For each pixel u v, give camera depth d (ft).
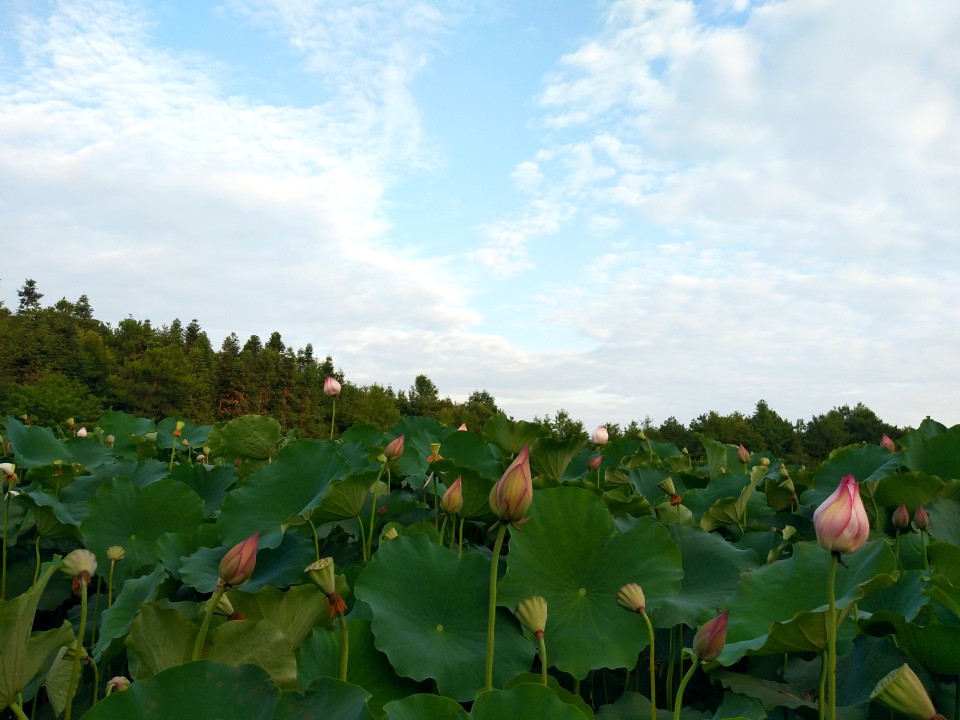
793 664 7.14
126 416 23.08
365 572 7.07
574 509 7.54
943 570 7.85
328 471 9.66
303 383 303.68
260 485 9.91
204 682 4.64
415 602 7.09
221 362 290.56
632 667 6.79
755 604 7.04
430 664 6.42
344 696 4.62
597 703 8.04
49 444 16.70
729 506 11.53
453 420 265.54
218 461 18.58
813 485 12.87
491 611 5.95
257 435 15.52
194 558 8.75
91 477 13.04
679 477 14.74
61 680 6.57
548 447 13.93
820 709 5.84
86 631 9.37
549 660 6.86
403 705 4.68
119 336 326.24
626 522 8.82
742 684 6.40
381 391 280.51
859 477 12.20
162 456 21.08
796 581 7.04
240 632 5.53
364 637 6.59
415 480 12.87
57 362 253.44
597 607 7.14
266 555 8.87
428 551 7.52
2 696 5.39
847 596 6.08
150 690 4.52
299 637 6.81
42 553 12.67
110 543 10.03
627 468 13.57
